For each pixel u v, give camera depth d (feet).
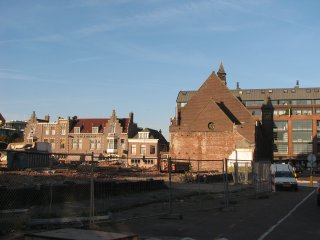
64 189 61.05
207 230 43.50
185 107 226.58
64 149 302.04
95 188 69.21
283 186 110.32
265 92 443.73
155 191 88.89
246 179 128.67
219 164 204.74
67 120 304.30
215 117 206.80
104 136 296.71
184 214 56.80
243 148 200.75
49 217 45.57
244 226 46.34
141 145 290.56
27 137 310.65
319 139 382.63
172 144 211.41
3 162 99.35
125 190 78.74
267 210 62.69
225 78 261.85
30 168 105.50
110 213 50.75
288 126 390.63
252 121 208.44
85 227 42.73
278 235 40.78
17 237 36.58
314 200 81.76
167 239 38.09
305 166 381.60
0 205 48.24
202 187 106.42
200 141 207.62
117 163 209.26
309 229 44.52
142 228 44.45
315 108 417.49
